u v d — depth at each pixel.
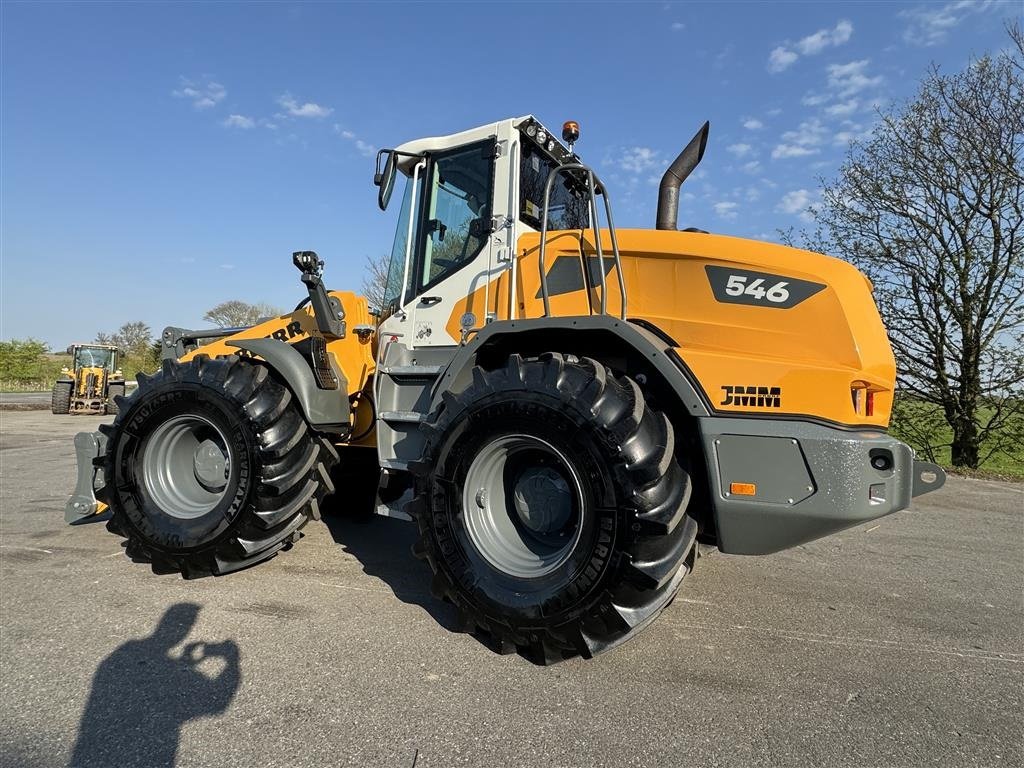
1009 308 9.43
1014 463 9.90
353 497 4.90
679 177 3.68
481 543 2.71
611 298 3.02
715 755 1.94
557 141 3.75
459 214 3.61
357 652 2.57
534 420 2.56
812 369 2.48
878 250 10.16
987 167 9.20
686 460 2.69
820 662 2.64
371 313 4.22
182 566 3.37
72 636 2.67
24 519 4.83
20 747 1.90
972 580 3.87
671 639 2.84
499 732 2.02
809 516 2.38
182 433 3.59
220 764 1.83
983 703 2.32
